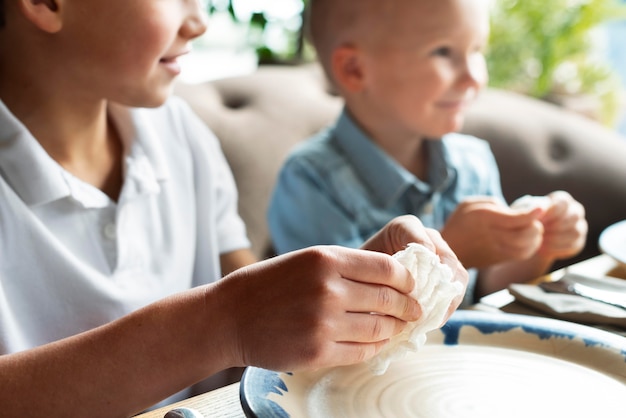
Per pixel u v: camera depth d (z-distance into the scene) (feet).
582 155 4.75
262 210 4.45
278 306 1.61
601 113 6.57
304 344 1.56
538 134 4.94
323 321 1.56
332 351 1.59
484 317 2.08
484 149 4.60
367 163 4.06
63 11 2.31
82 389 1.70
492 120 5.03
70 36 2.35
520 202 3.40
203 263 3.15
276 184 4.21
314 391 1.73
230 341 1.65
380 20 3.95
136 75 2.40
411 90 3.98
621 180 4.58
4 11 2.40
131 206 2.70
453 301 1.81
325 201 3.93
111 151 2.81
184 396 2.82
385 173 4.03
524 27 6.61
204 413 1.72
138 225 2.73
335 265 1.62
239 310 1.66
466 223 3.25
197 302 1.73
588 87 6.68
